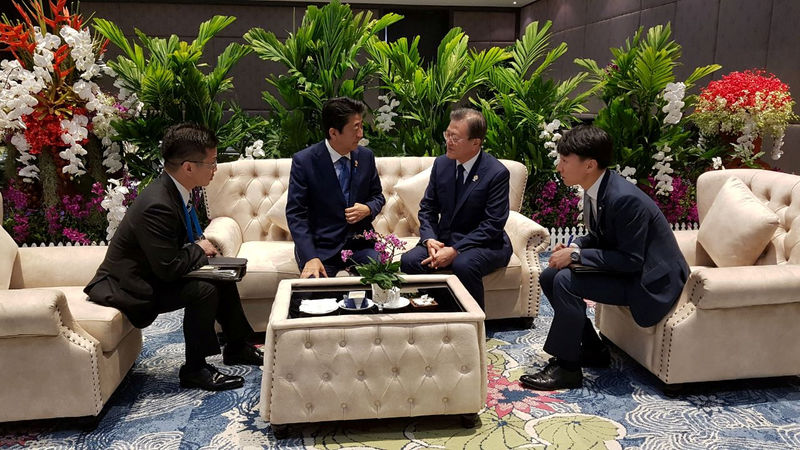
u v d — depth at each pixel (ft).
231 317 9.68
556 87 17.74
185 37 33.24
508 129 17.17
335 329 7.55
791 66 17.58
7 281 8.84
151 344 10.92
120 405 8.64
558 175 17.35
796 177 9.86
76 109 14.01
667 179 16.75
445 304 8.38
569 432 7.96
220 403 8.72
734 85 16.55
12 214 14.76
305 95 16.22
